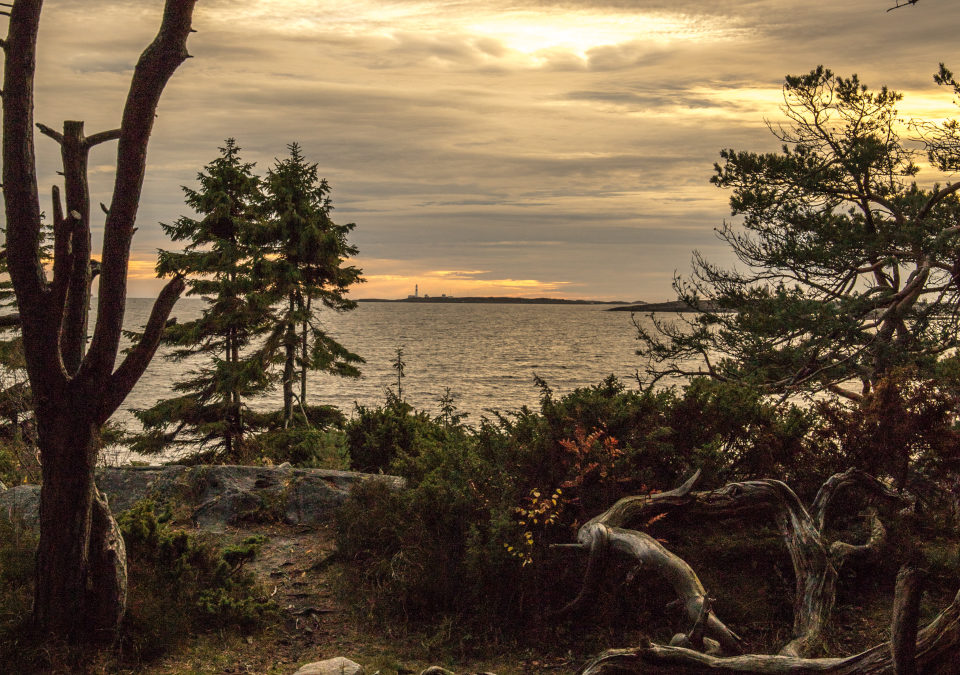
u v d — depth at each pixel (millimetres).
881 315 14539
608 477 7066
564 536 6969
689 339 15977
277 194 21312
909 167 16141
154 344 5949
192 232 21312
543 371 104500
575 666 5871
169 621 6184
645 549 5949
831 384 14328
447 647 6230
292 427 20812
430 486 7328
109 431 20812
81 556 5859
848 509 7941
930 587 6652
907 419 7758
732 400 8062
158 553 6961
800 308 14617
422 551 7020
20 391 12789
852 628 6086
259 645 6320
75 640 5812
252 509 9242
